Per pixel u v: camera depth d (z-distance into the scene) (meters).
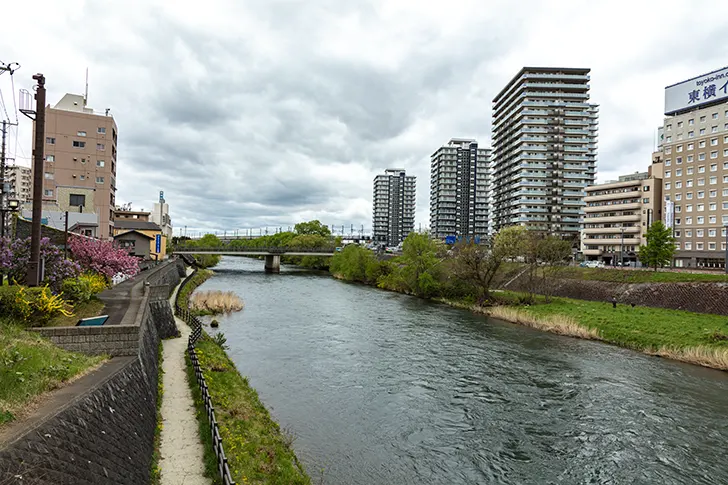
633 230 84.06
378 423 19.31
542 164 120.50
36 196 17.80
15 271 19.59
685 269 58.34
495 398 22.52
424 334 37.38
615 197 88.75
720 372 26.89
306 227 148.75
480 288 56.50
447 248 70.88
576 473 15.63
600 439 18.16
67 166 62.66
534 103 121.62
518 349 32.41
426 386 24.17
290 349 31.05
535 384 24.66
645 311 42.44
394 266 76.88
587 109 121.75
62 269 21.61
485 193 177.75
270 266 110.19
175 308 39.84
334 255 103.50
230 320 41.00
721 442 17.88
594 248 92.38
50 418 7.95
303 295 61.84
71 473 7.66
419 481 14.91
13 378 9.70
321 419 19.39
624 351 31.98
